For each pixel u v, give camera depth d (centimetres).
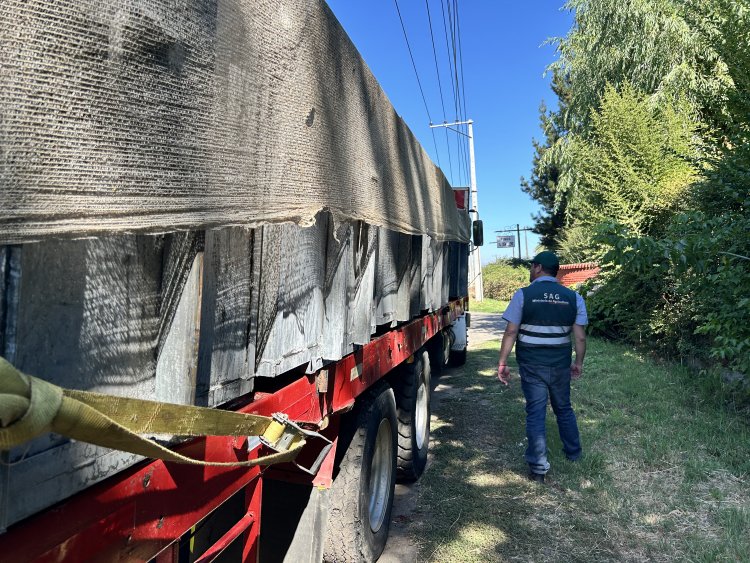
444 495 426
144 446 98
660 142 1111
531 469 452
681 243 408
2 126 79
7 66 80
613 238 423
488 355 1104
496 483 446
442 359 760
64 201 89
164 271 126
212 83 129
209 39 127
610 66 1348
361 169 256
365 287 295
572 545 350
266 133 156
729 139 595
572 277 1569
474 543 355
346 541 293
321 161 200
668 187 1023
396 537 366
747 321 462
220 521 194
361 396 331
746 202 510
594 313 1059
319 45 198
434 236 497
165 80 112
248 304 170
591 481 441
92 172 94
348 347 263
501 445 537
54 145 87
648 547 342
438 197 525
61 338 98
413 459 434
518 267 3844
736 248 452
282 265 195
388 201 316
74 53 90
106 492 112
